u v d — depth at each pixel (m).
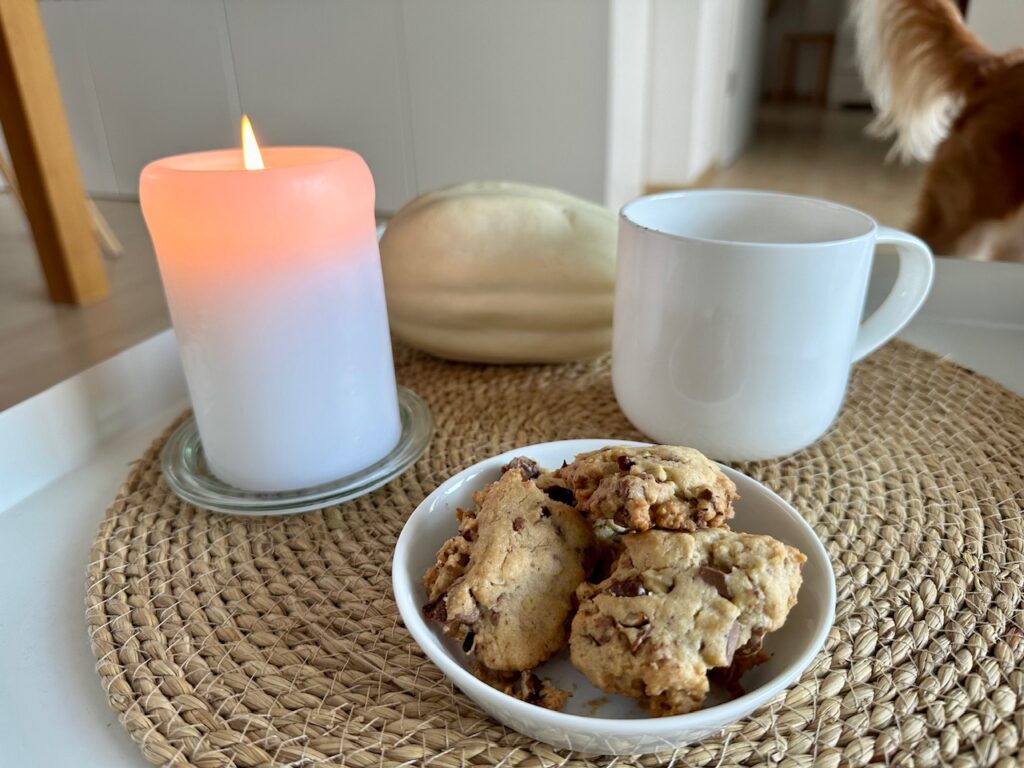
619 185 0.60
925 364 0.32
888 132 0.46
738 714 0.15
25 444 0.26
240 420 0.23
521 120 0.50
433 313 0.31
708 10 0.82
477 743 0.16
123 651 0.19
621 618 0.16
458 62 0.49
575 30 0.47
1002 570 0.21
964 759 0.16
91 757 0.17
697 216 0.28
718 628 0.16
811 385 0.24
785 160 0.83
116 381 0.29
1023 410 0.29
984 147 0.39
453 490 0.21
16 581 0.22
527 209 0.31
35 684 0.19
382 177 0.54
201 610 0.20
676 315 0.23
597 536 0.19
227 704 0.18
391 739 0.17
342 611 0.21
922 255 0.26
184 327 0.22
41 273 0.43
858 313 0.24
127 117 0.56
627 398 0.26
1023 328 0.36
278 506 0.23
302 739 0.17
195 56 0.53
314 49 0.51
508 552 0.18
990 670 0.18
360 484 0.24
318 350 0.23
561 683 0.18
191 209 0.20
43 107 0.35
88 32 0.54
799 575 0.17
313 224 0.21
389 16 0.49
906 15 0.42
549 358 0.33
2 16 0.33
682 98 0.83
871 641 0.19
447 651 0.18
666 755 0.16
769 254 0.21
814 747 0.16
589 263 0.31
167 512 0.24
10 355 0.31
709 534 0.17
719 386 0.24
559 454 0.23
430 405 0.31
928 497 0.24
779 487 0.25
